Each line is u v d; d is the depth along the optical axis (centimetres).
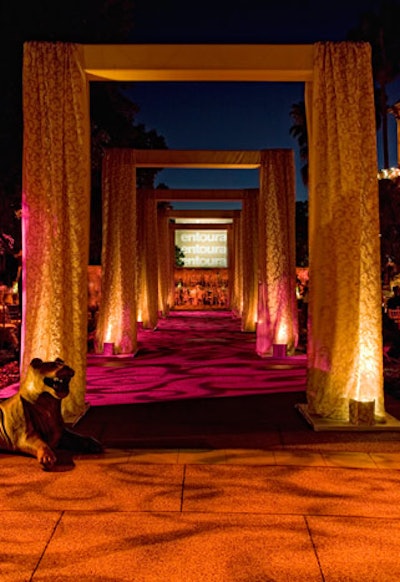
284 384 759
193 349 1141
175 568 281
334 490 376
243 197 1491
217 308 2700
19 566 283
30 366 445
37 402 441
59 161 557
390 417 552
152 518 335
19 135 1260
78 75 559
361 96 555
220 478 397
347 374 542
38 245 558
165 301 2045
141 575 275
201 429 527
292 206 1079
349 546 302
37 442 427
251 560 289
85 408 584
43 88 557
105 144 1602
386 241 1526
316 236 572
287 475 403
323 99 561
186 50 561
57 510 346
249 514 340
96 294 1683
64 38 1288
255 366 916
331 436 500
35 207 557
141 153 1090
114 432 518
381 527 323
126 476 402
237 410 604
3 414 448
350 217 550
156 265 1584
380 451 458
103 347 1043
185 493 371
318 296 572
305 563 286
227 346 1193
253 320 1503
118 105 1590
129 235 1067
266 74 576
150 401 651
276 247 1066
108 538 311
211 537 312
